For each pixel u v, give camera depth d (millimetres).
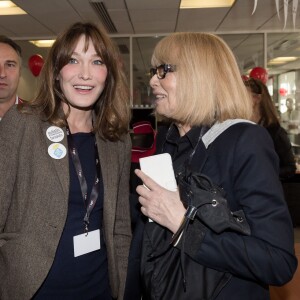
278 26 5816
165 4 4633
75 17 5160
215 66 1014
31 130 1133
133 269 1154
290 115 6586
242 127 939
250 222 869
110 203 1235
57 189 1112
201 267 919
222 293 910
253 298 928
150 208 977
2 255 1086
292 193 4504
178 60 1027
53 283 1128
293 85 6652
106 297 1282
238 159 901
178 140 1123
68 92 1185
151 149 1405
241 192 889
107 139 1336
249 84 3018
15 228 1110
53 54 1186
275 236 835
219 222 850
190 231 908
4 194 1084
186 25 5762
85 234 1194
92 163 1271
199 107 1005
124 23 5598
